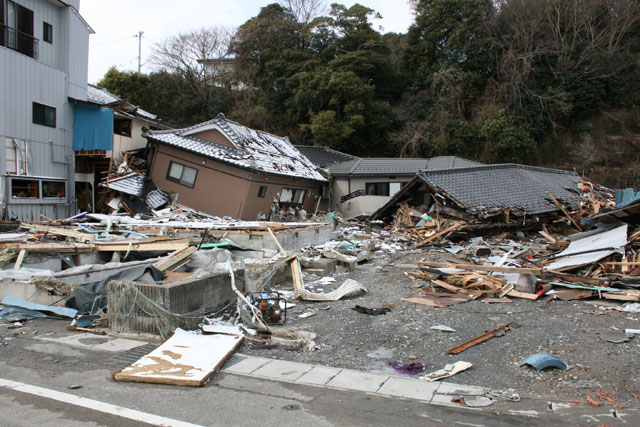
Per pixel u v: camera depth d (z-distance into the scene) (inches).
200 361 213.0
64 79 759.1
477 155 1305.4
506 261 478.6
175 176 844.0
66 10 764.6
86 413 160.9
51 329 273.7
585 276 360.8
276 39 1475.1
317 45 1494.8
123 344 246.5
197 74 1542.8
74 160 786.8
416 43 1579.7
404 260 553.6
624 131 1376.7
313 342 253.8
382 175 1058.1
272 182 861.2
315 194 1076.5
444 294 366.3
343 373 208.2
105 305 287.6
